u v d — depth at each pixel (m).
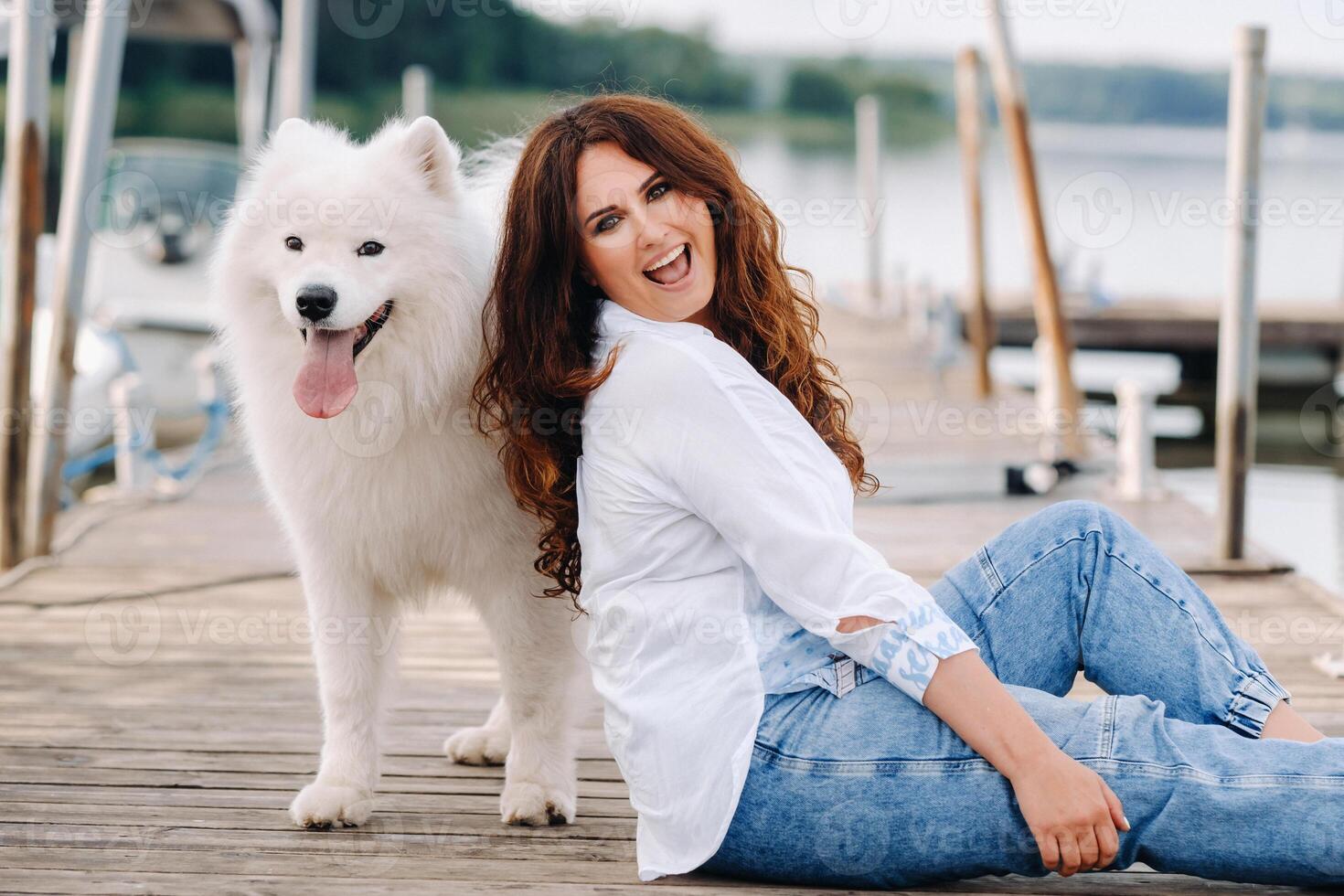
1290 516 7.84
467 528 2.35
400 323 2.32
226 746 2.88
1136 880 2.02
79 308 5.00
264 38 10.08
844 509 1.91
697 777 1.87
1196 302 12.27
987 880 2.02
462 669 3.62
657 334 1.94
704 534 1.91
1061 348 6.82
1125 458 6.10
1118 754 1.76
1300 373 11.37
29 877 2.10
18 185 4.84
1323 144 35.06
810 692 1.90
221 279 2.42
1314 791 1.70
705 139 2.03
